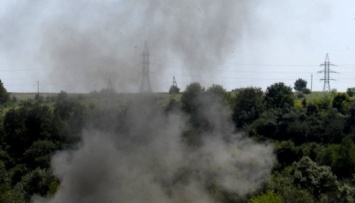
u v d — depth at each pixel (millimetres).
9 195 53250
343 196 57969
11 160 72562
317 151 74500
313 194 58906
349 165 70938
